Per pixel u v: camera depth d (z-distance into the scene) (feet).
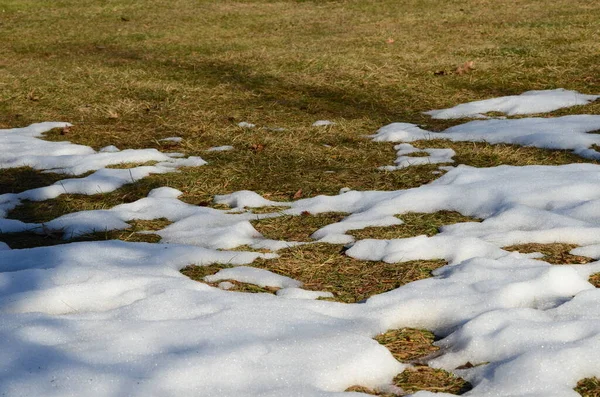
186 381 10.58
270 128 27.25
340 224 17.57
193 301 13.19
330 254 16.05
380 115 29.53
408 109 30.53
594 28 46.19
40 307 13.14
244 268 15.11
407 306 13.09
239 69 37.65
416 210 18.58
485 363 11.43
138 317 12.63
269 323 12.26
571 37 43.37
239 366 10.91
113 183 21.24
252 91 33.30
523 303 13.17
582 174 20.13
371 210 18.51
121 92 33.24
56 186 20.92
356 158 23.61
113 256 15.62
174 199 19.90
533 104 29.73
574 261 15.06
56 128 27.99
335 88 33.60
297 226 17.92
